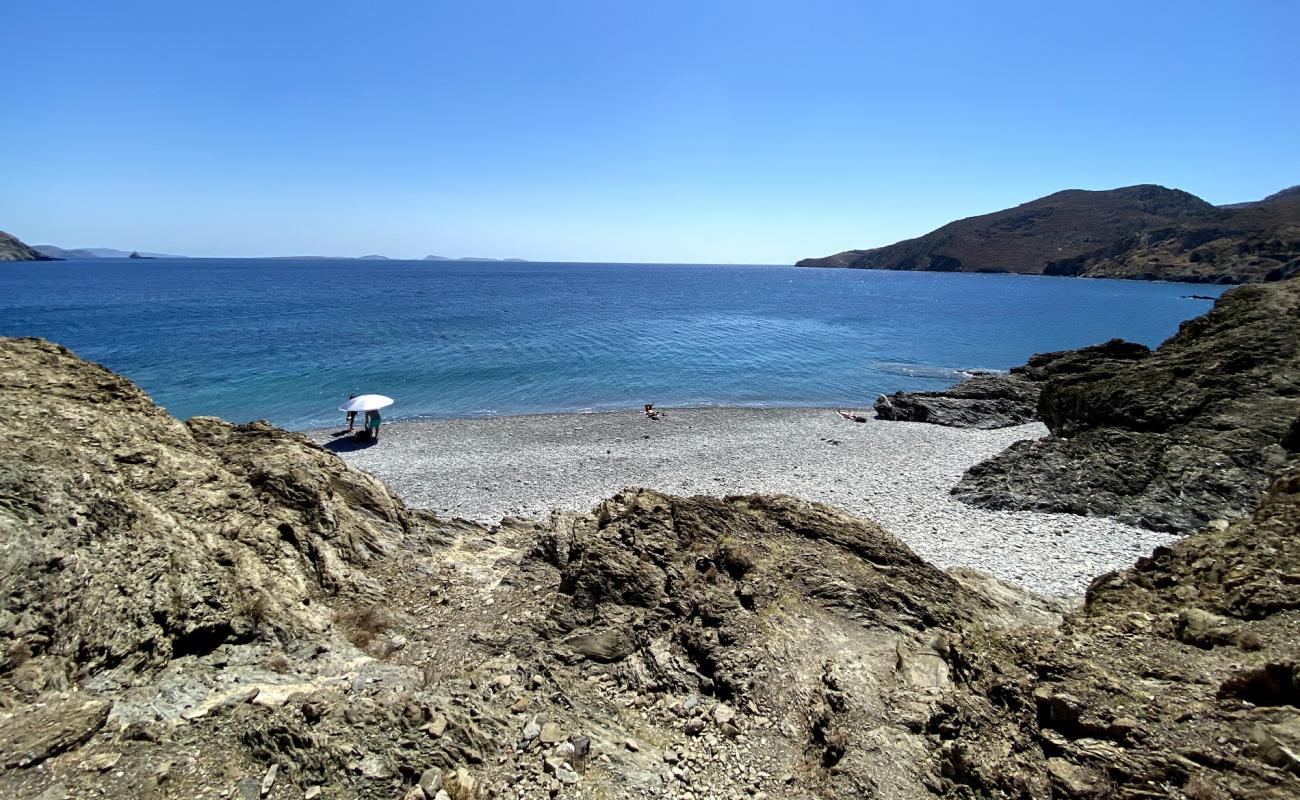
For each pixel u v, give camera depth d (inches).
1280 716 254.8
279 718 283.0
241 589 391.5
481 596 498.0
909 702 325.1
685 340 2851.9
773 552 514.9
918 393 1632.6
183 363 2016.5
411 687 356.2
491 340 2667.3
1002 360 2490.2
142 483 422.6
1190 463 826.8
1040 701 293.3
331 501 546.0
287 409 1582.2
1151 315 4057.6
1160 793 239.9
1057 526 808.3
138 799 233.5
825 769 303.6
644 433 1409.9
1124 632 350.0
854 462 1148.5
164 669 324.2
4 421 398.9
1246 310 981.2
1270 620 324.8
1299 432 786.2
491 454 1227.9
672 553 512.1
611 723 346.3
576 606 459.8
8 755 235.9
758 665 384.2
